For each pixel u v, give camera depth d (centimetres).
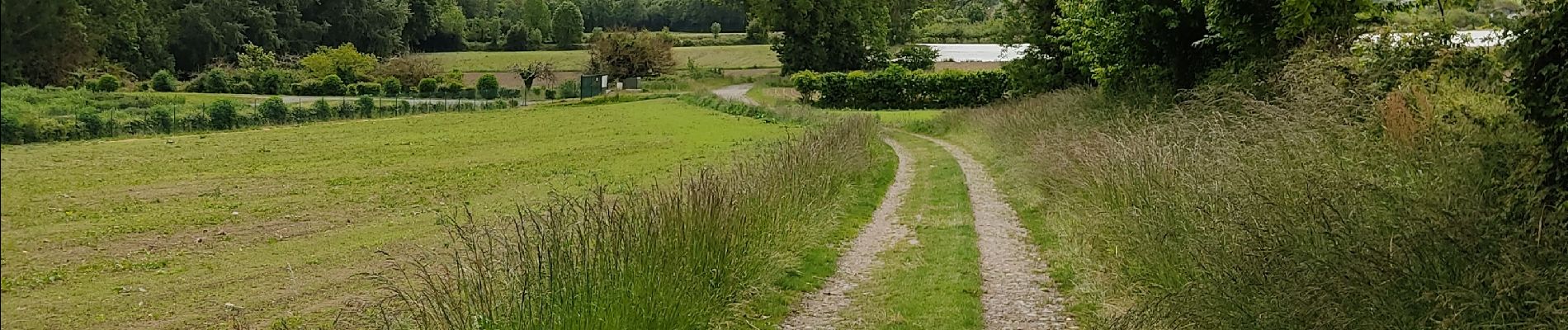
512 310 536
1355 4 1177
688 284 631
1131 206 800
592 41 6800
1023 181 1364
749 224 800
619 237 622
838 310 738
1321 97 930
